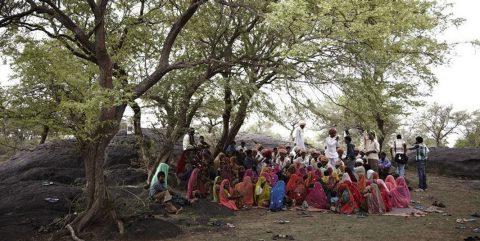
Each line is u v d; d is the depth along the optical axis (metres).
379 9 9.49
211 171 13.79
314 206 12.41
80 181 13.38
